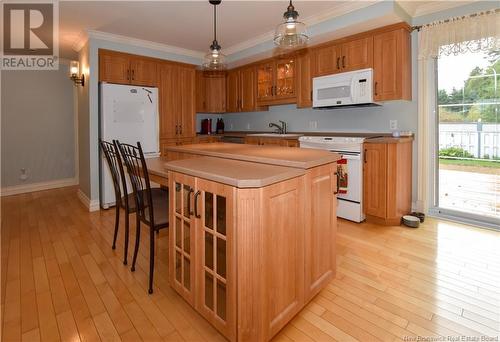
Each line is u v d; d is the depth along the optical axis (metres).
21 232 3.08
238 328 1.39
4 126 4.76
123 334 1.56
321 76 3.79
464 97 3.17
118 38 3.95
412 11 3.15
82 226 3.27
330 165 1.86
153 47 4.34
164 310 1.77
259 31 3.88
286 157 1.81
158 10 3.14
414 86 3.31
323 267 1.86
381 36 3.22
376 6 2.94
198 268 1.62
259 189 1.33
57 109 5.29
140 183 2.19
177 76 4.66
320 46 3.75
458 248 2.54
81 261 2.41
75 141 5.54
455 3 2.96
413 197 3.44
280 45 2.36
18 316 1.70
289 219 1.53
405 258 2.36
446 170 3.37
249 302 1.38
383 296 1.86
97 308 1.79
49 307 1.79
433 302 1.79
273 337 1.52
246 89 5.05
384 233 2.90
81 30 3.70
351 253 2.46
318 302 1.81
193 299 1.68
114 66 3.96
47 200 4.45
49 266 2.32
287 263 1.54
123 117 3.95
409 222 3.04
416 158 3.37
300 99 4.12
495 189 3.07
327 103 3.70
